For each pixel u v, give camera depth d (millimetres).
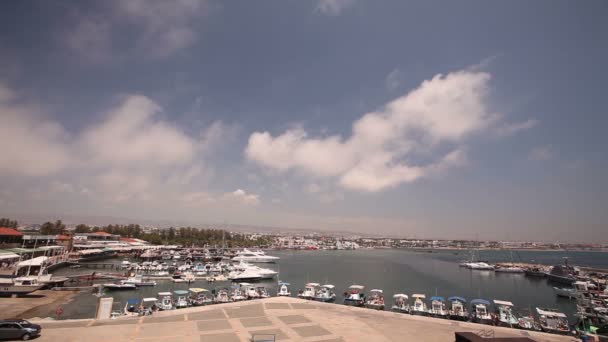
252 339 36312
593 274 163000
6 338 33938
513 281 157500
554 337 43344
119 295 92438
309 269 192625
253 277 130250
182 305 76250
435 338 40781
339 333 41875
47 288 92188
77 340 35531
